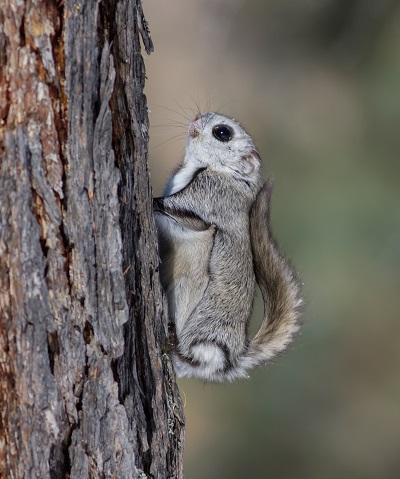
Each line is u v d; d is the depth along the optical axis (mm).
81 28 6707
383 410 21578
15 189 6707
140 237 7484
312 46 22062
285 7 22078
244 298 9922
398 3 20969
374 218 21438
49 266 6840
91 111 6820
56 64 6672
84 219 6891
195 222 10125
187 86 22859
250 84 22594
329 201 21531
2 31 6555
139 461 7422
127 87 7148
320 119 22125
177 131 21766
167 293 9570
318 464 21281
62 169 6785
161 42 23469
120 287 7102
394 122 21656
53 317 6891
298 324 10203
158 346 7766
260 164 10961
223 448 21250
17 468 7008
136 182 7359
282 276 10234
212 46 23156
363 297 21359
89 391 7070
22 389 6914
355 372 21750
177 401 8172
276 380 21547
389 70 21406
